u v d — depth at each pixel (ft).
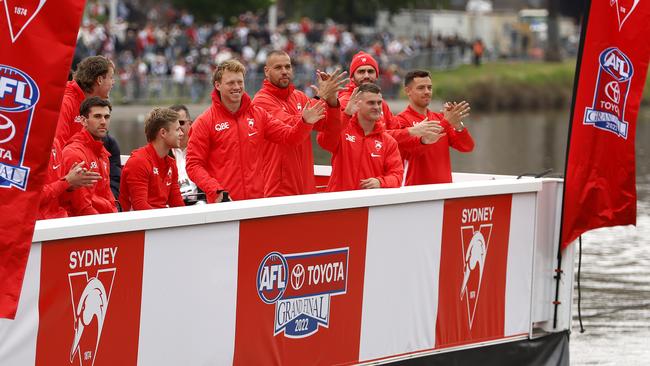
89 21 438.40
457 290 77.82
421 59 595.88
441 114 97.66
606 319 115.14
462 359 78.64
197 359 63.21
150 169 80.18
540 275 84.33
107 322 58.95
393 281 73.41
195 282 62.59
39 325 56.13
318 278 69.00
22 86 52.16
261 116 85.10
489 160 308.81
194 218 61.72
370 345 72.49
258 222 65.31
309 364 69.05
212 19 590.55
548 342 85.40
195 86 395.34
